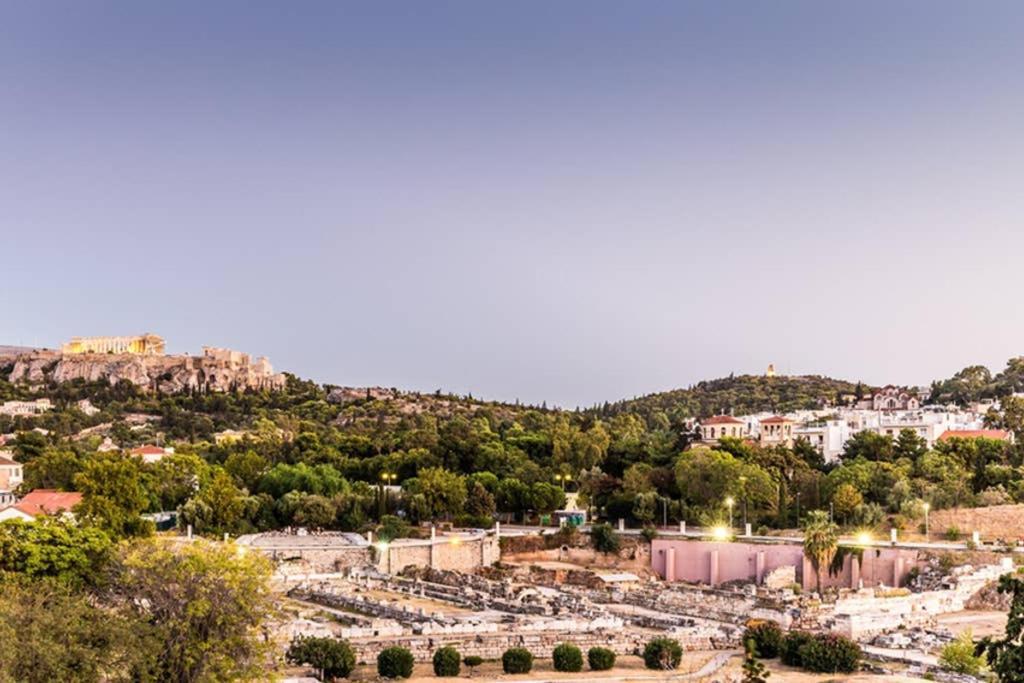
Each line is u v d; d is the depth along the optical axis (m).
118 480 183.62
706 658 123.56
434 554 198.38
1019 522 199.50
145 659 86.38
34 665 79.12
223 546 96.62
